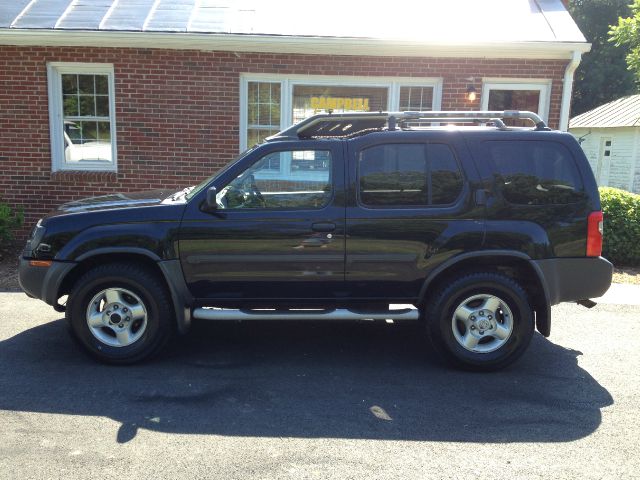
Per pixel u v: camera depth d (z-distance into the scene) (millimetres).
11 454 3205
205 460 3170
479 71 9125
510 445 3387
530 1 10523
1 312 5930
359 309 4652
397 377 4438
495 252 4430
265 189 4543
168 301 4578
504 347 4492
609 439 3473
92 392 4059
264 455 3232
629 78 32406
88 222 4508
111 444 3336
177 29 8883
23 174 9266
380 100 9398
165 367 4566
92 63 9000
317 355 4914
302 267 4508
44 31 8680
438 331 4500
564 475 3066
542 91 9250
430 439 3447
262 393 4098
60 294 4645
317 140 4543
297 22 9352
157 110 9117
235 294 4605
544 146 4500
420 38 8820
